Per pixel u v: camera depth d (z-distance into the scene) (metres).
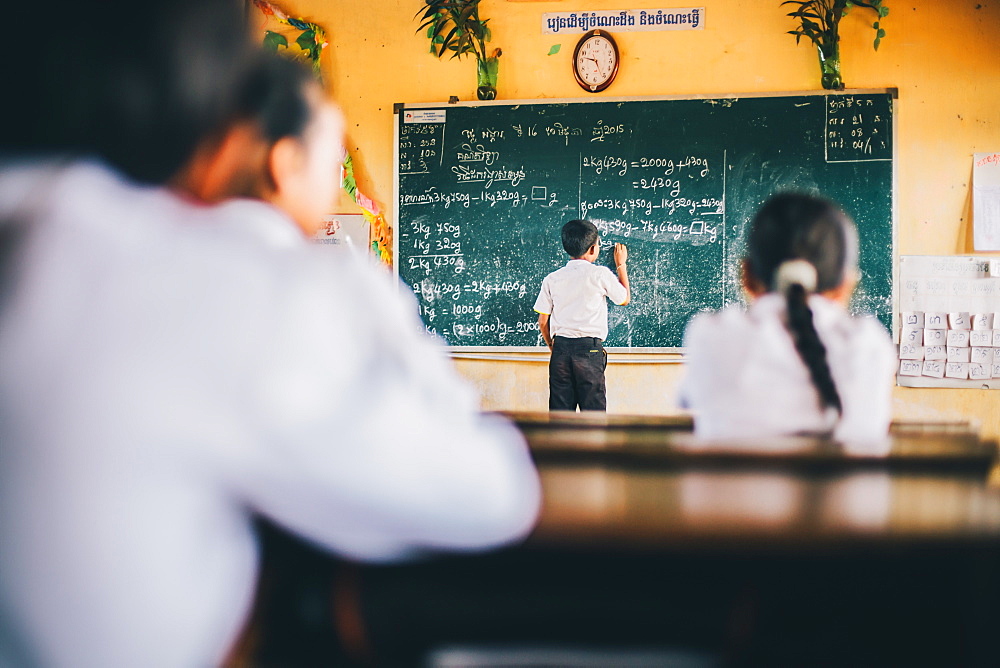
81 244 0.50
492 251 3.92
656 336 3.82
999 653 0.87
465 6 3.79
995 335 3.58
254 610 0.86
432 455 0.53
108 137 0.55
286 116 0.73
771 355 1.20
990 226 3.59
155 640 0.49
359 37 3.96
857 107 3.62
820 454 1.12
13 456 0.47
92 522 0.47
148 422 0.47
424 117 3.92
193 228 0.53
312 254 0.56
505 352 3.93
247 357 0.48
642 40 3.79
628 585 0.86
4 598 0.48
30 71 0.54
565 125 3.83
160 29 0.56
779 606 0.94
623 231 3.82
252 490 0.51
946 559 0.86
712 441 1.18
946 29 3.60
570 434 1.40
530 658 0.84
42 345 0.48
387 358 0.56
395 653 0.85
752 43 3.71
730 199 3.73
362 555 0.57
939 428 1.43
